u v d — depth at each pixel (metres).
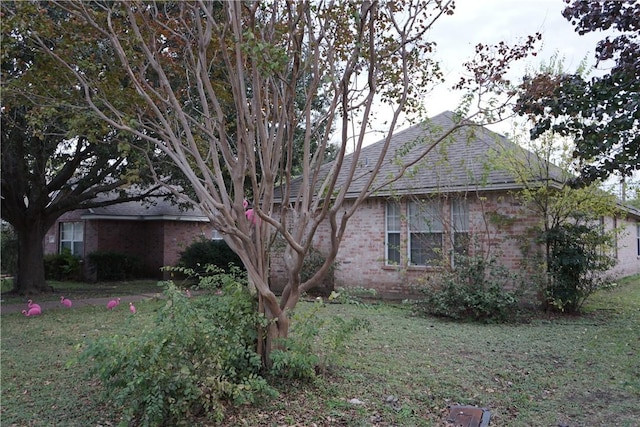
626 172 7.85
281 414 4.65
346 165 14.88
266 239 5.67
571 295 10.21
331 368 6.04
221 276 5.68
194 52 6.65
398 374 5.98
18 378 5.84
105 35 5.83
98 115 6.00
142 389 3.93
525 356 6.88
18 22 5.59
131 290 16.19
